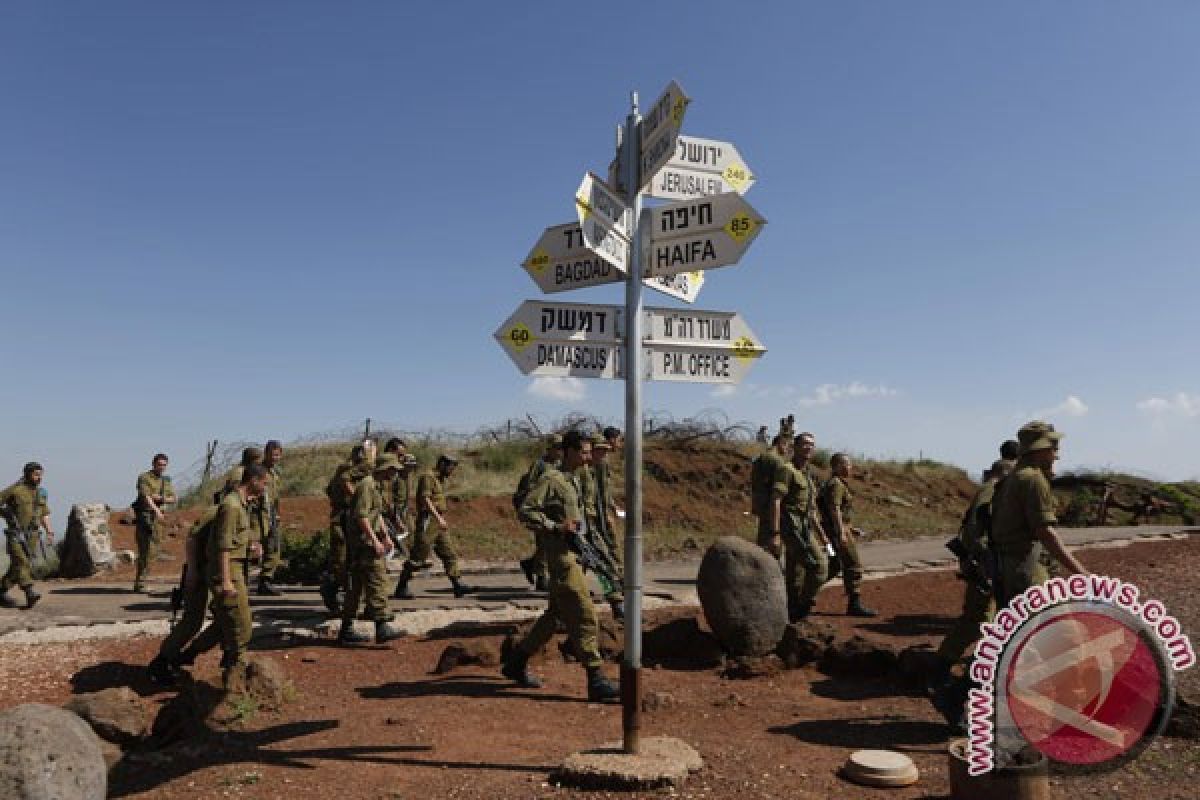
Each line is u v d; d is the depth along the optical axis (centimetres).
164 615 1073
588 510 1004
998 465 767
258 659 700
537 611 1059
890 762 509
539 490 700
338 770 531
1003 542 581
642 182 523
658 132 500
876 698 719
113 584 1390
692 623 879
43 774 433
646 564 1645
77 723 474
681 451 2583
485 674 791
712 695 728
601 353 534
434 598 1204
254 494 753
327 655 857
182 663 766
